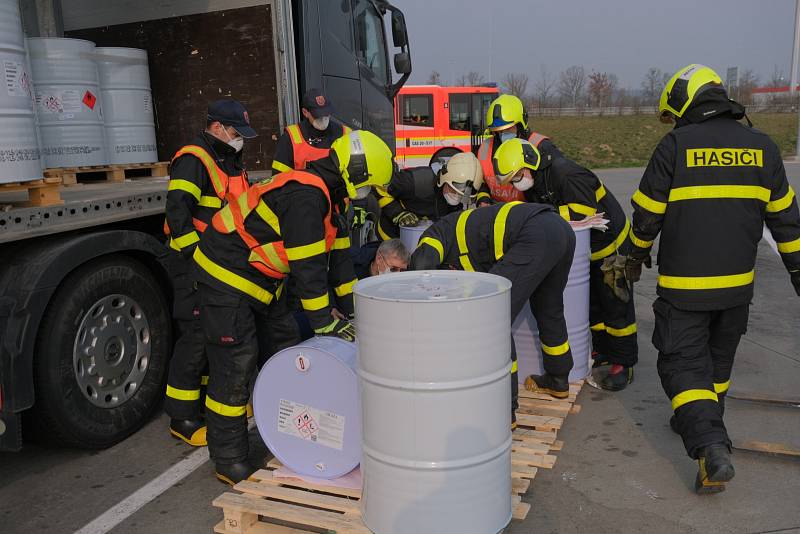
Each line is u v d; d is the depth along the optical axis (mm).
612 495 3068
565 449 3529
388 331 2340
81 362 3441
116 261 3617
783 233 3000
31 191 3402
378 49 6922
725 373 3275
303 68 5492
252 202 2951
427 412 2350
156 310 3877
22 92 3338
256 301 3121
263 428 3041
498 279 2600
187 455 3580
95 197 3678
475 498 2447
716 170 2904
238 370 3094
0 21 3207
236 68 5414
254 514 2850
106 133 5180
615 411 3994
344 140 2930
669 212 2994
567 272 3559
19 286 3127
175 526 2908
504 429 2510
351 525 2619
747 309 3104
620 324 4199
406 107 17438
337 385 2803
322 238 2916
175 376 3557
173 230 3592
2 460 3549
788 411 3932
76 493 3195
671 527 2805
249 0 5277
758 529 2771
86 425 3455
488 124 4430
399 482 2434
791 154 27672
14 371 3057
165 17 5555
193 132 5641
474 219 3387
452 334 2301
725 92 2977
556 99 59531
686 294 2977
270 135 5387
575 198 3953
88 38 5766
